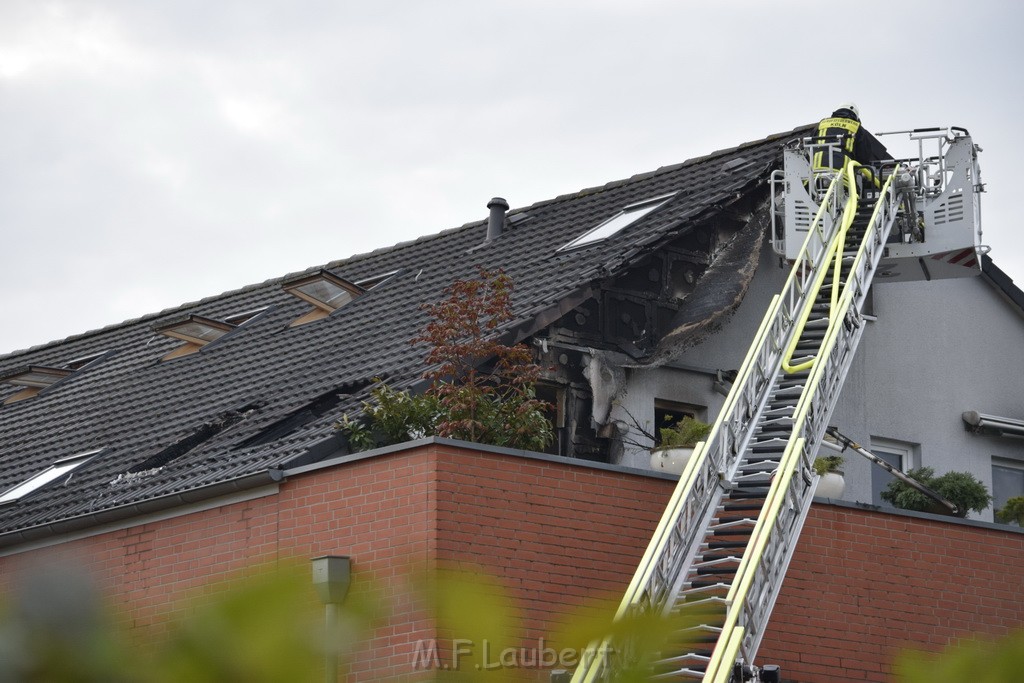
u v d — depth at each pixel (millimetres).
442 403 33031
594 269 40906
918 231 43688
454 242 55531
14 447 48938
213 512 32719
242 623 3006
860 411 46688
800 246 42438
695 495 30969
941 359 49219
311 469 31078
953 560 35812
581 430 40125
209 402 43688
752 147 51688
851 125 44375
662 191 49750
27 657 2781
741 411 33312
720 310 42406
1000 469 50156
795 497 31156
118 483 37812
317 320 49406
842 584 34062
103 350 63438
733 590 27000
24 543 37031
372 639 3541
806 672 32938
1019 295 50938
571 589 30109
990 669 3477
